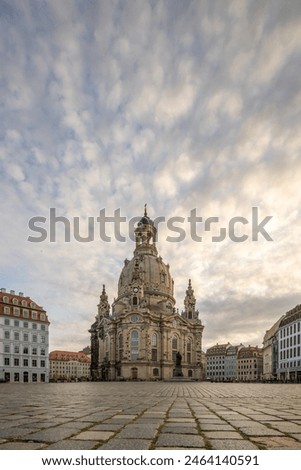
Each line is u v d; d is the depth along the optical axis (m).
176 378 116.50
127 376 129.12
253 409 15.02
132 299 138.88
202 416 12.12
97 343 158.38
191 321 154.00
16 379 90.94
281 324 114.62
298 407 16.11
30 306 97.88
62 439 7.79
